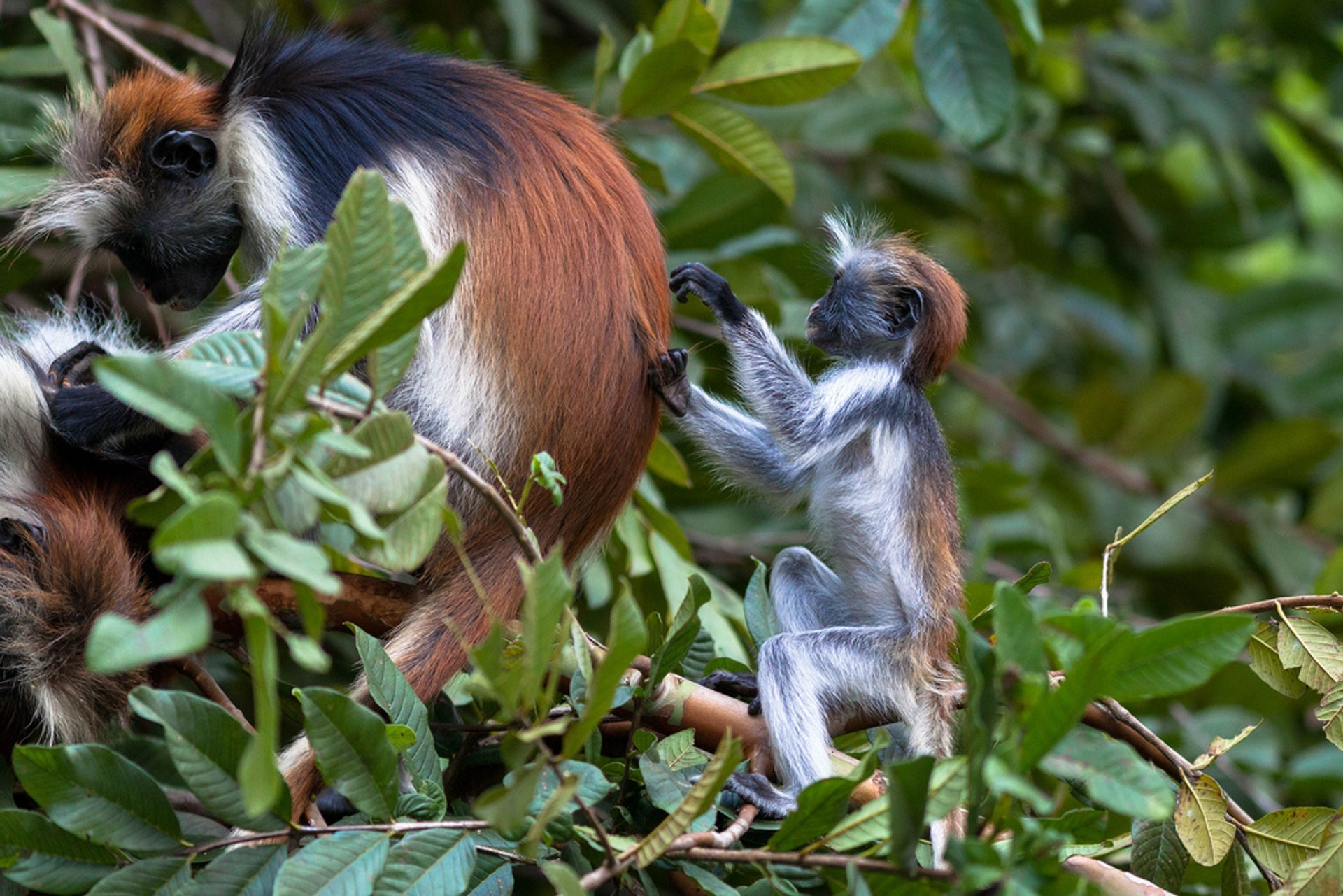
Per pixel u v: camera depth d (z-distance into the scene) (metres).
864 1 11.14
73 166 9.69
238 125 9.29
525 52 12.99
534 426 8.05
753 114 15.19
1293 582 15.25
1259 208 20.02
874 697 8.13
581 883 4.96
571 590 4.77
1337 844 6.11
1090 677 4.63
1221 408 18.92
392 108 8.83
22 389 7.99
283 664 10.34
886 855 5.29
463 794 7.49
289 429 4.27
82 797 5.39
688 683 7.59
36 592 7.10
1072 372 19.80
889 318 9.63
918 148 15.78
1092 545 15.85
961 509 12.27
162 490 4.67
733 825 6.25
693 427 9.18
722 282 9.12
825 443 8.91
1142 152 19.03
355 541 4.68
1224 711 11.83
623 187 8.80
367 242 4.50
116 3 14.43
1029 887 4.49
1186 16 18.67
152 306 10.23
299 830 5.54
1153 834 6.88
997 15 11.80
